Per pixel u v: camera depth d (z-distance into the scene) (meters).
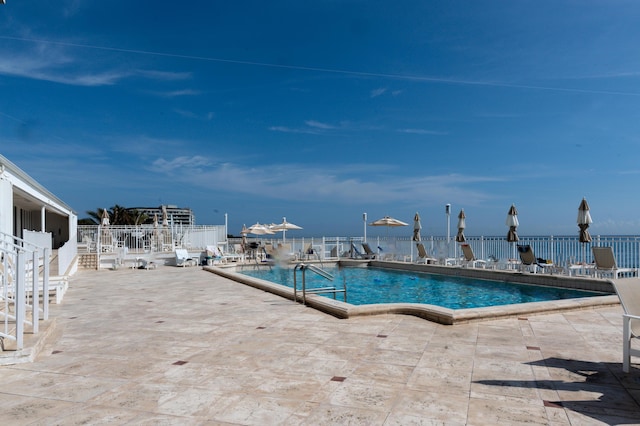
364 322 7.11
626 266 12.62
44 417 3.44
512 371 4.50
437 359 4.97
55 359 5.17
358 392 3.94
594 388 3.98
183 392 3.99
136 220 52.56
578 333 6.17
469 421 3.30
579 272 13.48
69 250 15.35
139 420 3.37
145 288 12.62
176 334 6.49
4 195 10.33
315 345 5.68
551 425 3.22
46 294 6.86
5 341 5.47
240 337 6.21
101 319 7.83
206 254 22.12
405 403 3.67
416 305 7.62
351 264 21.91
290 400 3.77
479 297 12.74
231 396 3.88
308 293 9.52
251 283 12.75
